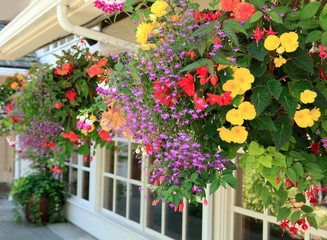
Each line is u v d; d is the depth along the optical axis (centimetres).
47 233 564
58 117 349
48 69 361
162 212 414
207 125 158
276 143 149
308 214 172
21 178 632
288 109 145
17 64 665
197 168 164
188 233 374
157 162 175
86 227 569
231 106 153
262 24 151
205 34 153
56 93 338
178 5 179
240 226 318
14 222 627
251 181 307
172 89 164
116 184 509
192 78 150
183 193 156
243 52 153
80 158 602
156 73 174
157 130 173
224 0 159
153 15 170
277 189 158
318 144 166
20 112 430
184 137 160
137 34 175
